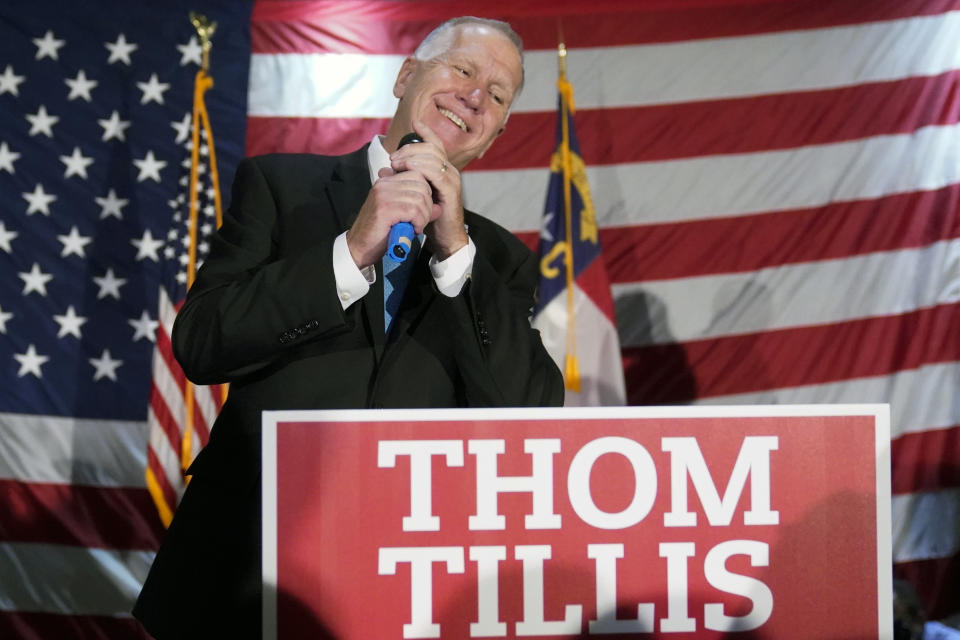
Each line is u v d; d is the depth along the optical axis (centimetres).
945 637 506
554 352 605
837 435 131
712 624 129
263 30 700
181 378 595
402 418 128
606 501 129
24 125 693
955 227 676
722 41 696
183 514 202
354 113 692
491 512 128
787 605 130
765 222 684
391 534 127
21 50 700
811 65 693
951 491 664
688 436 130
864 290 679
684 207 686
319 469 127
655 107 693
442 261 200
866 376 673
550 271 612
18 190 686
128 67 700
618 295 682
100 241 684
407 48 698
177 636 193
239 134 689
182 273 608
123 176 689
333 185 218
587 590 128
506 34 243
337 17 700
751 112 691
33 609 660
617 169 689
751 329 679
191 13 704
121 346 676
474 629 127
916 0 694
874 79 690
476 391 200
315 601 126
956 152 682
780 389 675
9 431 668
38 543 663
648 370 677
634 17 698
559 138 636
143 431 670
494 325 206
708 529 130
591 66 696
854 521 131
